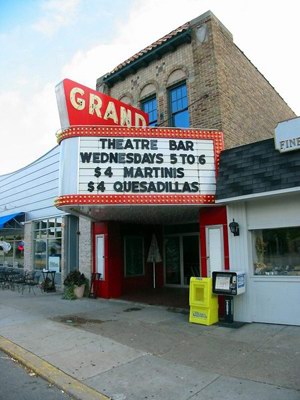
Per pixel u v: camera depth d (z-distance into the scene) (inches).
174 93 498.9
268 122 601.9
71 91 387.5
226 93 450.9
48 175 677.3
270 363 229.1
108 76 581.0
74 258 604.1
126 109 454.3
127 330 317.4
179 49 491.5
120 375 215.3
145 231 607.5
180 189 357.4
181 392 191.3
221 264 366.9
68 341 284.7
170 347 266.7
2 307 435.5
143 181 352.8
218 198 352.8
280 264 340.5
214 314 339.6
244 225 353.1
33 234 714.8
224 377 209.0
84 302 474.3
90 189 345.7
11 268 790.5
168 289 579.8
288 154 315.9
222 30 471.5
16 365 241.3
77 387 198.8
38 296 535.8
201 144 369.7
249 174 336.5
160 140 361.7
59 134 368.2
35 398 189.5
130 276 572.7
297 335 290.5
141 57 525.7
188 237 589.3
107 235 515.8
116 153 354.0
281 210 335.9
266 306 335.9
